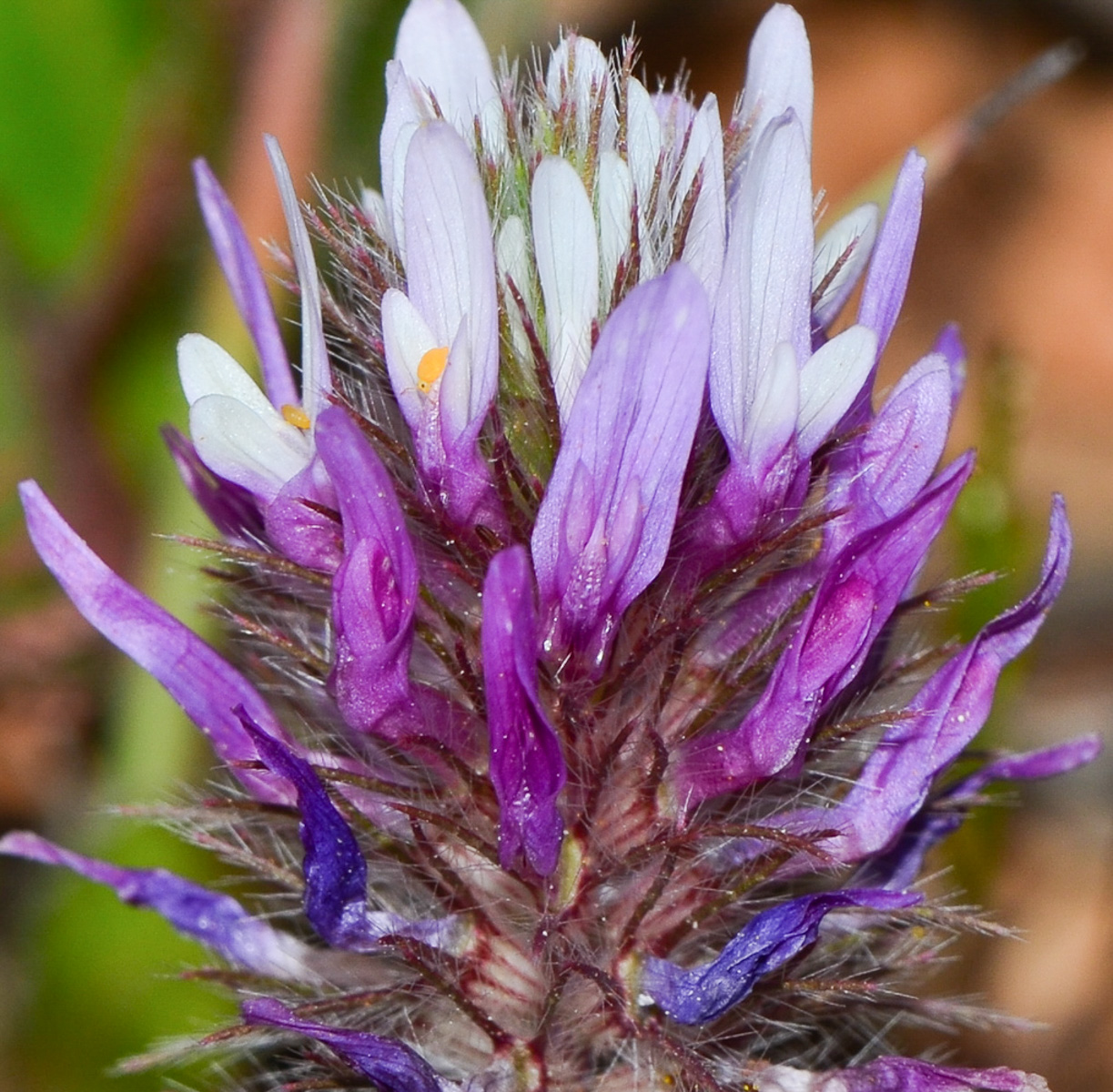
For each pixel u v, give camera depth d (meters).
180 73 0.12
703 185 0.10
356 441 0.10
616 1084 0.10
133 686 0.12
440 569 0.10
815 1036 0.11
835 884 0.11
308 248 0.10
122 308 0.13
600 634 0.10
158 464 0.13
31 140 0.13
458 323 0.10
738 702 0.10
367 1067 0.10
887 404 0.10
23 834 0.11
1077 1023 0.15
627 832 0.10
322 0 0.12
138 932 0.12
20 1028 0.12
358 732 0.10
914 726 0.10
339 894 0.10
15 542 0.14
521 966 0.10
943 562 0.12
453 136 0.10
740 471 0.10
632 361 0.10
